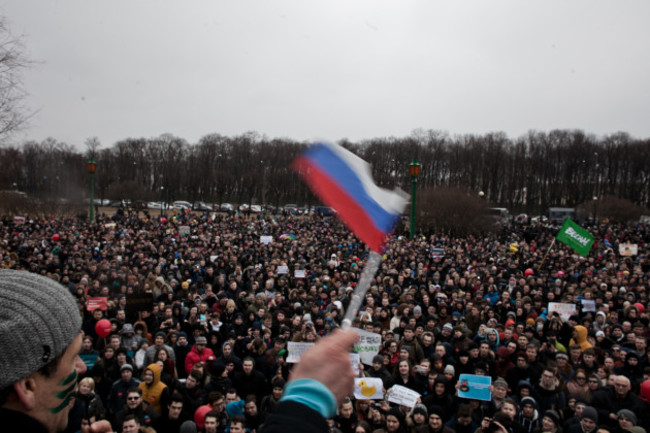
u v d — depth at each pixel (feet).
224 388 23.11
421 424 20.07
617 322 34.30
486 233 128.77
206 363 26.63
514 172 277.44
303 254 67.46
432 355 24.93
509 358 26.30
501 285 46.24
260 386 24.43
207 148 286.05
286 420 2.87
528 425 20.83
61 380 3.12
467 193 133.28
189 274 49.19
